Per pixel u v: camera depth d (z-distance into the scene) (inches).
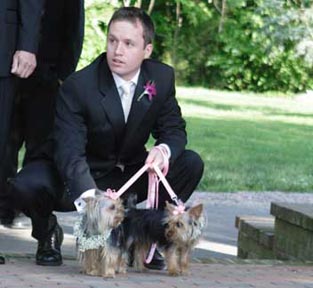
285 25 2150.6
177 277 348.2
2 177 473.4
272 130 1514.5
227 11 2299.5
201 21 2309.3
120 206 330.6
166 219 338.0
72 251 520.7
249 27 2295.8
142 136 368.2
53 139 365.4
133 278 341.1
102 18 837.8
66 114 358.0
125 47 351.9
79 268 363.6
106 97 357.7
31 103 445.4
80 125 358.9
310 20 2112.5
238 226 536.7
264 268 394.0
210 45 2316.7
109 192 333.4
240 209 765.9
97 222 328.8
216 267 388.5
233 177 962.1
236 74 2306.8
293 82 2294.5
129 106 362.0
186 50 2310.5
